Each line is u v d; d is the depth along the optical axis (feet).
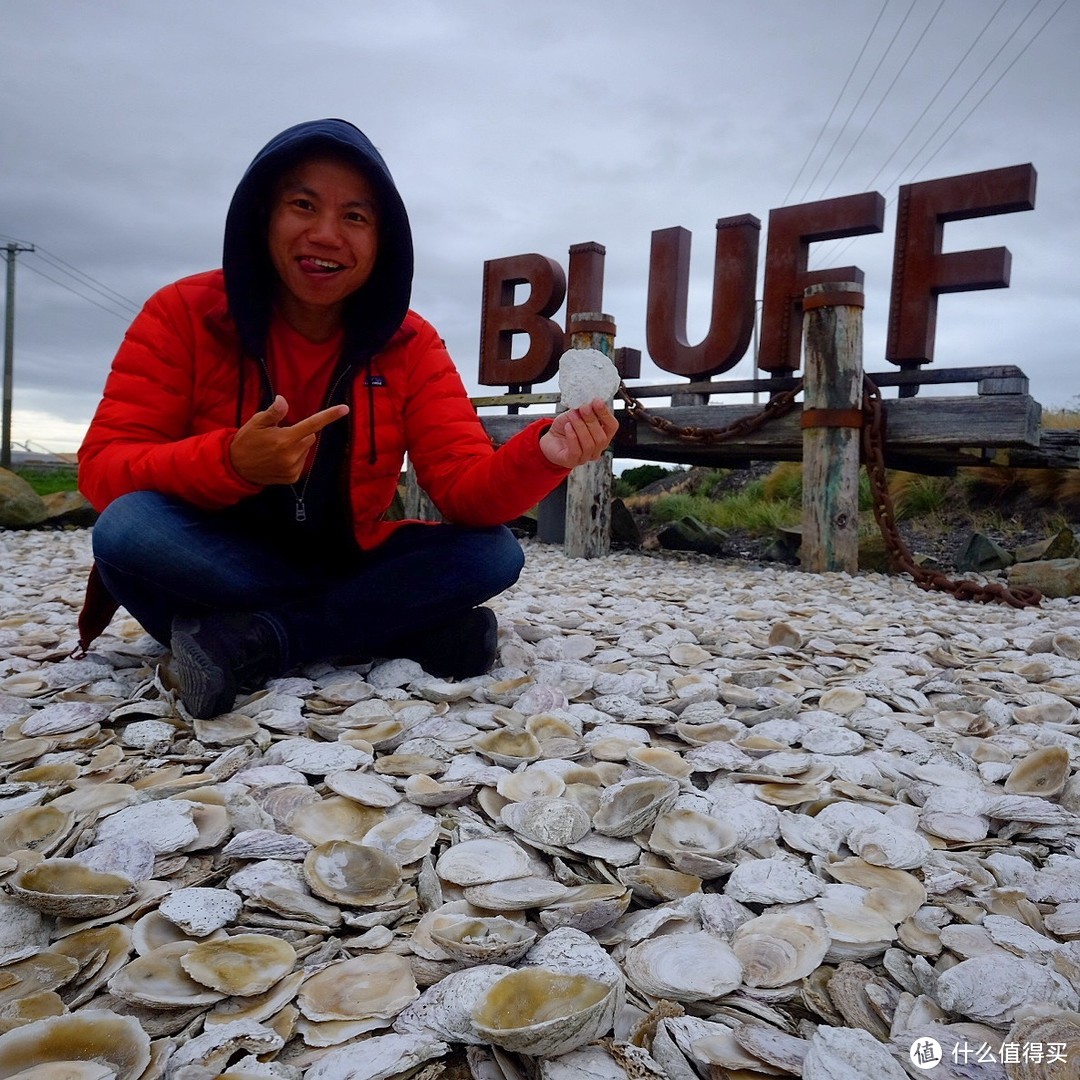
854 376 16.51
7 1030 3.00
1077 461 19.77
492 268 22.56
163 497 6.37
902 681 8.07
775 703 7.09
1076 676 8.47
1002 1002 3.32
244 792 4.88
